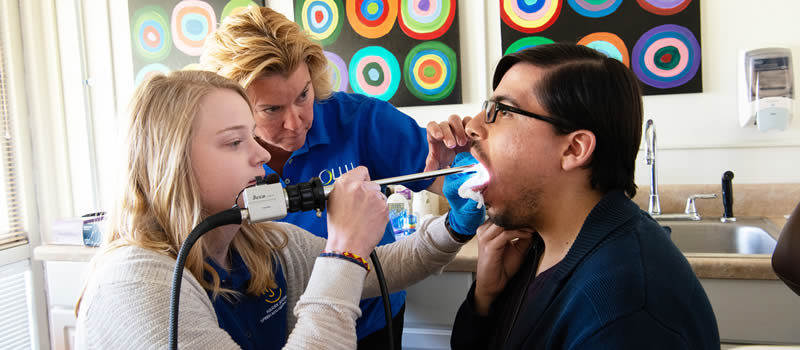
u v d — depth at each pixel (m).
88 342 0.69
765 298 1.47
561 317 0.72
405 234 1.92
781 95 1.84
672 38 1.96
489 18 2.15
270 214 0.71
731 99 1.96
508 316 0.94
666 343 0.62
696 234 1.93
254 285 0.89
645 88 2.01
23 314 2.61
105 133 2.60
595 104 0.77
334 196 0.77
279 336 0.94
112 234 0.80
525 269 0.98
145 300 0.67
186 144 0.75
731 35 1.93
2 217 2.54
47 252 2.04
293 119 1.15
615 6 2.00
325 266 0.73
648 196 2.06
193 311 0.69
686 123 2.01
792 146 1.91
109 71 2.55
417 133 1.41
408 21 2.21
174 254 0.77
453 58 2.18
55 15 2.58
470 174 0.88
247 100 0.84
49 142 2.64
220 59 1.09
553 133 0.79
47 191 2.64
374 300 1.35
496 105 0.83
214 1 2.40
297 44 1.09
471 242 1.81
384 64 2.25
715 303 1.51
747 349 1.07
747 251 1.84
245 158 0.80
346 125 1.39
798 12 1.87
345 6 2.27
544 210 0.84
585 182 0.82
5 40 2.53
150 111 0.76
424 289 1.71
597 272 0.71
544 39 2.08
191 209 0.76
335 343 0.67
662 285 0.67
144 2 2.47
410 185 1.41
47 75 2.61
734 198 1.98
